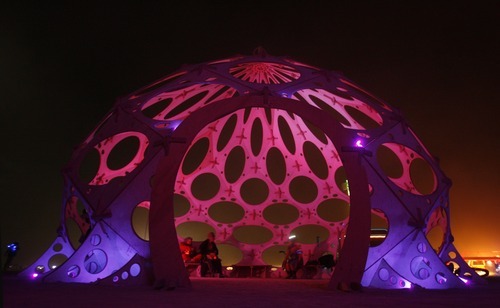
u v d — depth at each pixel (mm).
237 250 19156
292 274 14305
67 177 11156
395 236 10055
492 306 6105
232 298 6898
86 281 9734
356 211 9266
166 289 8219
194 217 16719
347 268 8898
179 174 16906
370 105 11797
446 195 11672
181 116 15875
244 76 15883
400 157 13250
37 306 5461
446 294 8062
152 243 8828
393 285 9602
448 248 11531
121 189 10000
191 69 12367
